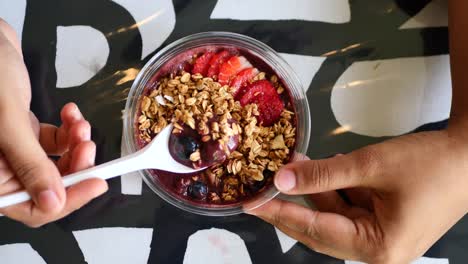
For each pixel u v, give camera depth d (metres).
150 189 0.40
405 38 0.41
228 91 0.39
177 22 0.42
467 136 0.35
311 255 0.40
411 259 0.36
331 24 0.42
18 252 0.40
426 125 0.41
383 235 0.35
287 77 0.39
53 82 0.41
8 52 0.34
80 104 0.41
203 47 0.39
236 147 0.38
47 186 0.30
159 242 0.40
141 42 0.41
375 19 0.42
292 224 0.37
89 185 0.32
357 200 0.40
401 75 0.41
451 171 0.34
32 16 0.41
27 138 0.31
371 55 0.41
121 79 0.41
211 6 0.42
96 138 0.40
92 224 0.40
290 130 0.38
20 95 0.33
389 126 0.41
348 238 0.36
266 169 0.38
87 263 0.40
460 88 0.37
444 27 0.41
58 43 0.41
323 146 0.41
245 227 0.40
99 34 0.41
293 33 0.42
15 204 0.32
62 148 0.39
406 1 0.42
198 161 0.36
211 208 0.37
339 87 0.41
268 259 0.40
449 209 0.35
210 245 0.40
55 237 0.40
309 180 0.34
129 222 0.40
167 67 0.39
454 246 0.40
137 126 0.38
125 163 0.35
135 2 0.42
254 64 0.40
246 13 0.42
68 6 0.41
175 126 0.36
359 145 0.41
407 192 0.34
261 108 0.39
